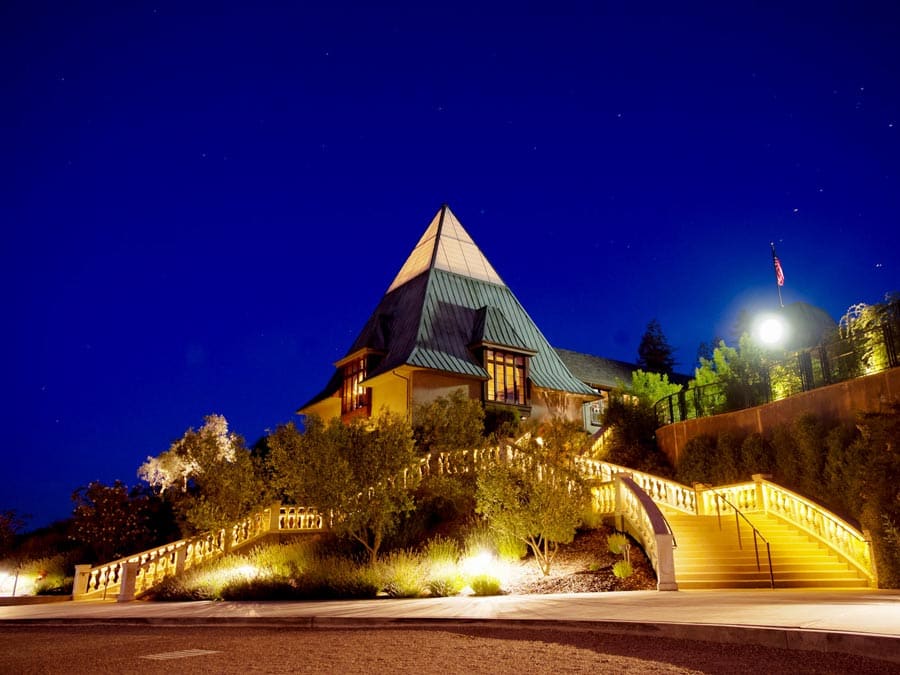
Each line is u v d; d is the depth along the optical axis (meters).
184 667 7.55
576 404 39.03
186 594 19.00
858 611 8.92
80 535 28.97
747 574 16.39
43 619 14.41
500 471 18.33
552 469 18.28
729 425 24.70
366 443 19.83
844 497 17.98
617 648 7.98
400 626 11.00
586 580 16.52
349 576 17.30
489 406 33.84
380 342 36.34
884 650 6.60
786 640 7.43
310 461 20.08
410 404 32.34
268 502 24.31
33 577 27.45
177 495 27.86
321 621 11.55
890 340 20.05
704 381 30.34
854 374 21.75
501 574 17.95
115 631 12.59
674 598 12.79
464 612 11.49
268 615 12.52
